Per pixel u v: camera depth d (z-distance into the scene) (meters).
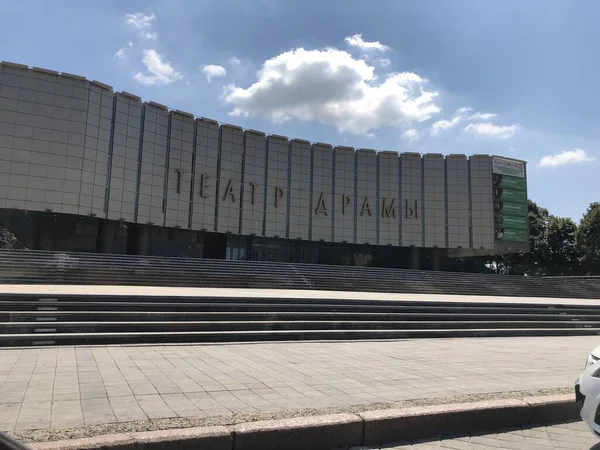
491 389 6.21
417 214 54.00
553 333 15.07
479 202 54.53
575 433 5.07
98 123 38.56
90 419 4.29
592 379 4.36
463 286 33.12
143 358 7.92
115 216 39.31
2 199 35.12
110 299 11.12
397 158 54.59
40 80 36.69
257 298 12.78
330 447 4.35
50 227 39.84
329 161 52.34
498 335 14.03
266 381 6.32
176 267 26.56
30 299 10.55
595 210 55.09
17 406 4.71
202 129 45.50
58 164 36.56
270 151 49.50
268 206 48.75
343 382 6.40
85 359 7.65
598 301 24.75
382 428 4.59
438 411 4.90
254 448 4.05
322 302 13.87
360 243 52.31
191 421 4.30
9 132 35.59
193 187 44.50
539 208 69.81
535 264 66.50
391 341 11.72
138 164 41.22
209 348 9.37
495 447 4.56
